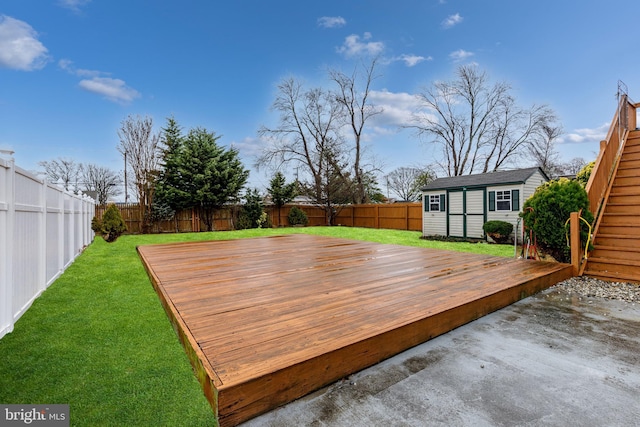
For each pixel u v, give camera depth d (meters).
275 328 2.22
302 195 18.81
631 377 1.89
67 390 1.84
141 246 7.29
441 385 1.82
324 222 18.80
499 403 1.65
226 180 14.63
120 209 12.78
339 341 1.98
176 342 2.48
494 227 9.47
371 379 1.90
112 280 4.45
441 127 19.88
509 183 9.88
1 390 1.83
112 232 8.59
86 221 8.05
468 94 18.97
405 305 2.71
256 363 1.71
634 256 4.23
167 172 13.88
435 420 1.53
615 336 2.48
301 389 1.73
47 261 4.01
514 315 2.99
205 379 1.65
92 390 1.85
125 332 2.67
